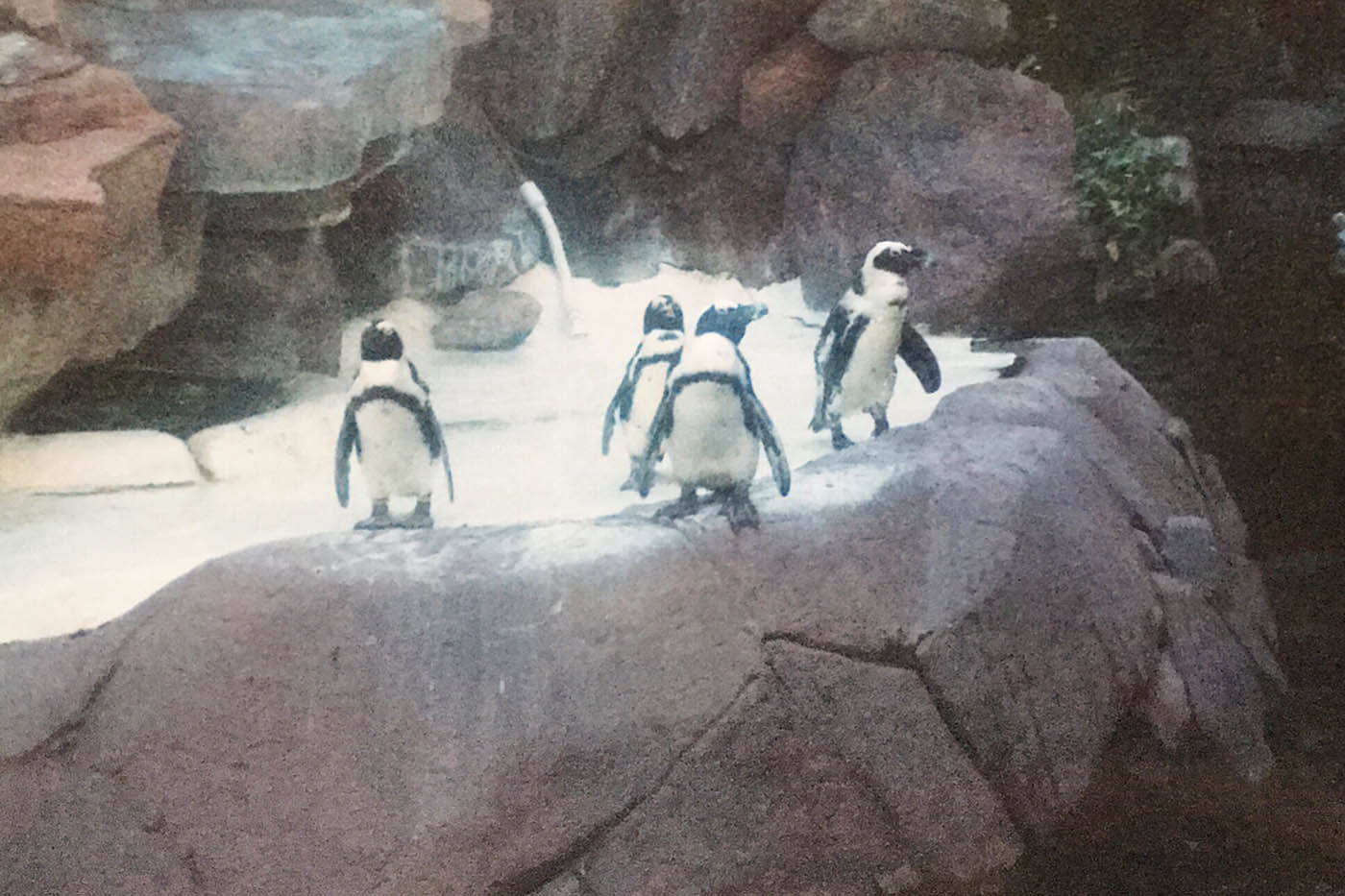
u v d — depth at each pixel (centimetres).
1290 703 342
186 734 259
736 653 276
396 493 306
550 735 261
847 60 606
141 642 265
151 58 428
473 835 255
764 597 284
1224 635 360
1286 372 423
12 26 393
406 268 532
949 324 542
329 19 486
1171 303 472
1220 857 300
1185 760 322
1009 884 289
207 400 444
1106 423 415
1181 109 521
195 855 255
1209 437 432
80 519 336
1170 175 499
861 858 281
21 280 367
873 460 338
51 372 396
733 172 622
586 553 279
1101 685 323
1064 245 529
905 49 592
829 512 304
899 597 296
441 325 520
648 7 609
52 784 257
